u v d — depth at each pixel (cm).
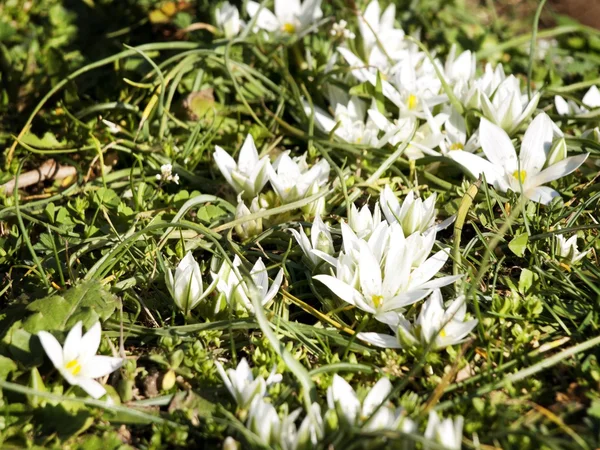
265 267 44
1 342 41
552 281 43
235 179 47
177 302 42
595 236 45
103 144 51
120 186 50
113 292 43
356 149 49
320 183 47
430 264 42
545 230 44
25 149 51
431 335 40
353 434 37
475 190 44
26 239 43
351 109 51
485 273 44
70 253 45
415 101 50
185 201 47
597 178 48
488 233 44
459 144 49
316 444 38
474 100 49
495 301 42
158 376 41
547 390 40
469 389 40
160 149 50
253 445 38
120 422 39
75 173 51
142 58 53
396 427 37
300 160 48
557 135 48
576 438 37
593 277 43
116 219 47
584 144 48
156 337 42
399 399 39
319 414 38
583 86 53
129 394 40
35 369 39
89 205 48
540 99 53
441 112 50
